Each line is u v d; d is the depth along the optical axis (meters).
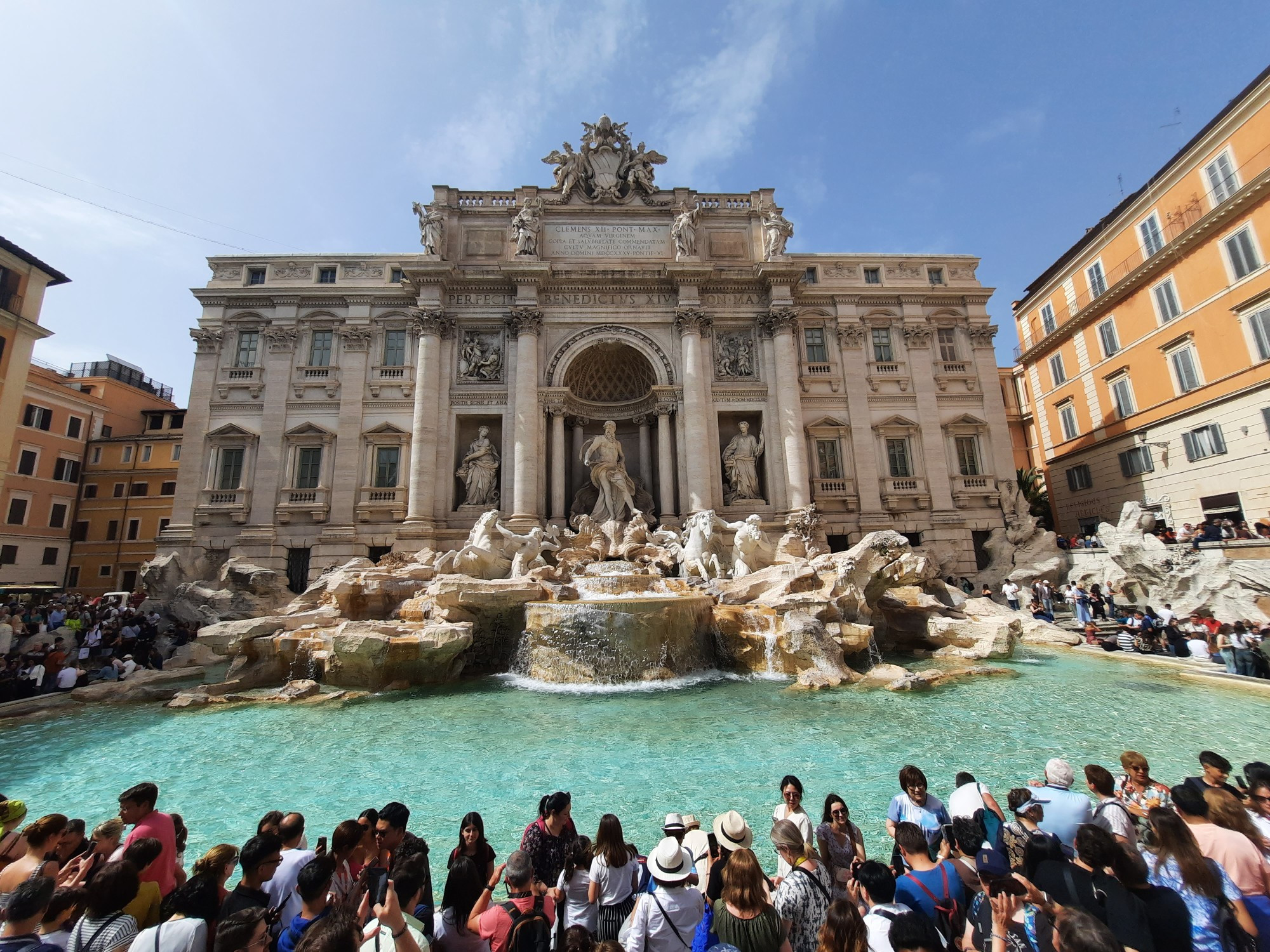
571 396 33.28
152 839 5.08
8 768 11.13
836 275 37.12
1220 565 21.28
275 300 33.88
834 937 3.78
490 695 16.23
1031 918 4.27
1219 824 5.16
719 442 33.41
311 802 9.31
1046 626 22.64
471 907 4.84
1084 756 10.52
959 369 36.03
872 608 22.17
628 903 5.20
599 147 35.62
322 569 30.59
